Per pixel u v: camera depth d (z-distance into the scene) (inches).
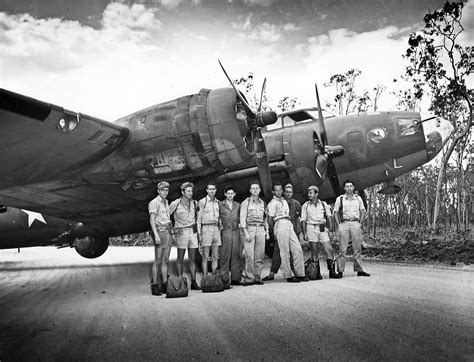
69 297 229.5
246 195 350.6
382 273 285.1
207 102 299.4
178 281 218.5
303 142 367.6
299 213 292.5
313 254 271.4
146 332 141.2
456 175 1114.7
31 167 296.0
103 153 302.4
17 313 183.5
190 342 127.3
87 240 485.1
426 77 580.4
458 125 738.8
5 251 886.4
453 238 577.3
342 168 402.3
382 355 108.9
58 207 371.2
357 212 280.5
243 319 156.1
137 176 313.9
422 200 1401.3
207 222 254.1
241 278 268.8
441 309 161.5
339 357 108.8
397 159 399.5
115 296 227.9
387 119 403.2
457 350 111.2
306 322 147.0
